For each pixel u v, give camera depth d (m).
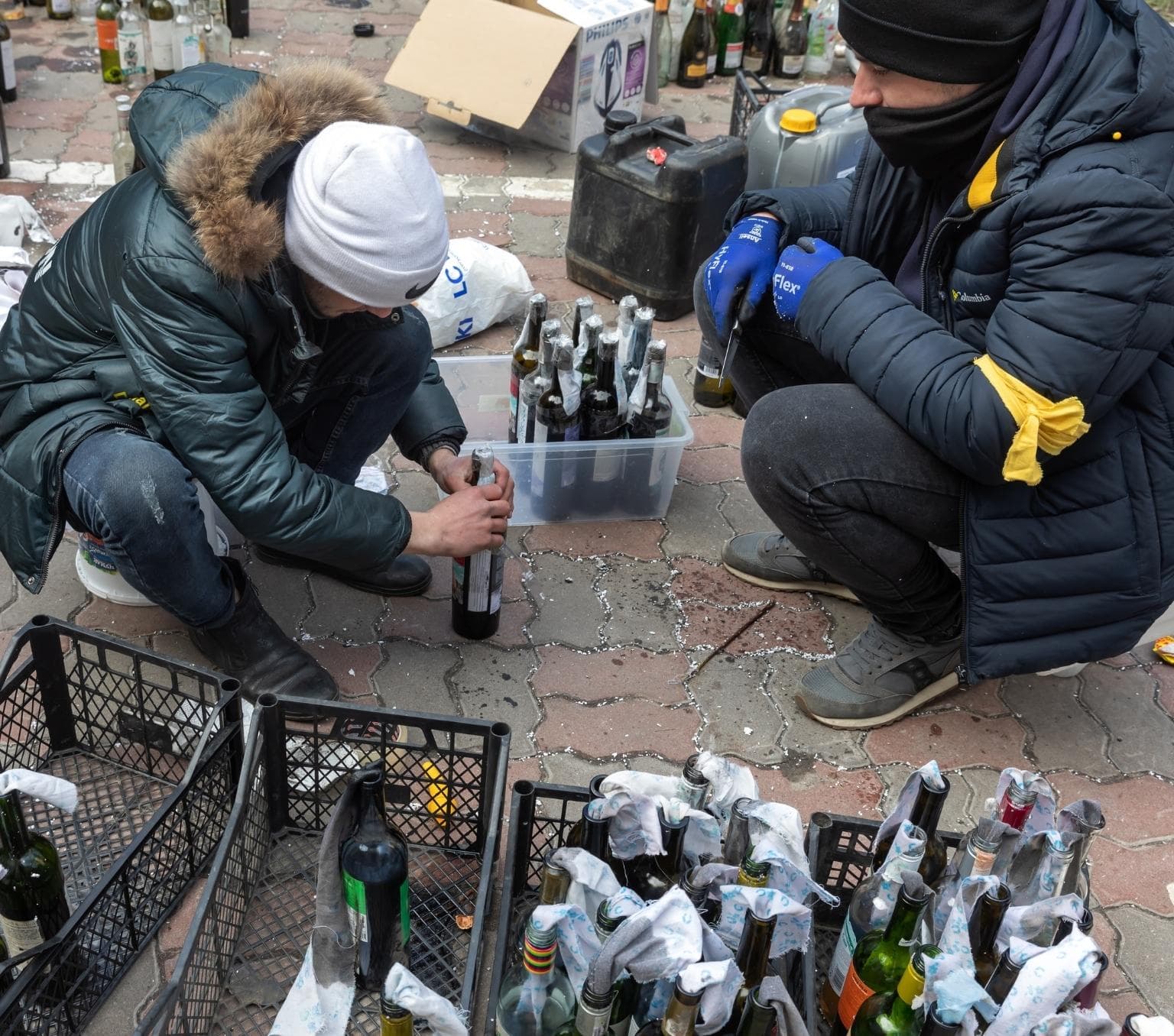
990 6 1.92
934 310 2.29
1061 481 2.16
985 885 1.65
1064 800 2.38
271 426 2.10
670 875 1.75
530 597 2.78
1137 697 2.67
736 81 4.35
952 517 2.27
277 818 2.10
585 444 2.86
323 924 1.76
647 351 2.94
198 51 4.91
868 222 2.48
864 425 2.25
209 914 1.75
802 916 1.55
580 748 2.39
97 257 2.05
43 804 2.12
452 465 2.60
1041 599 2.24
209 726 1.97
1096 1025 1.52
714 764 1.79
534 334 2.91
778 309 2.34
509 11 4.68
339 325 2.28
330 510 2.14
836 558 2.36
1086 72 1.93
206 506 2.52
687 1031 1.41
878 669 2.49
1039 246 1.95
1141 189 1.86
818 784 2.37
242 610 2.34
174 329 1.98
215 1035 1.79
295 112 1.93
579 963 1.55
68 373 2.13
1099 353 1.93
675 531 3.05
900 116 2.11
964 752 2.48
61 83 5.21
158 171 2.00
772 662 2.67
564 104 4.88
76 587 2.67
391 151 1.88
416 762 2.03
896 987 1.62
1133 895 2.20
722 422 3.48
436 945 1.95
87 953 1.81
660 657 2.65
